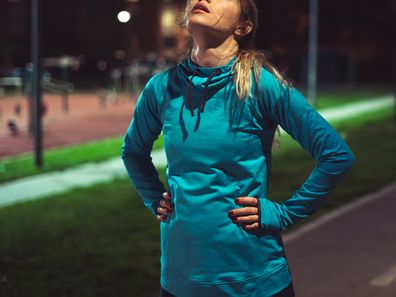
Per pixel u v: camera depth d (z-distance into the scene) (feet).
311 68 91.45
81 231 24.76
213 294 7.50
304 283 17.87
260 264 7.54
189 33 7.68
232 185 7.41
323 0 174.40
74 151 48.16
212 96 7.41
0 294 17.20
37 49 40.01
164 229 7.89
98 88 127.54
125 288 17.81
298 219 7.54
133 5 165.58
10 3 144.25
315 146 7.45
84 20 158.92
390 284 17.72
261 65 7.46
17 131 56.59
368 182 34.91
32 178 37.17
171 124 7.61
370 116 78.95
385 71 177.47
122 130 63.05
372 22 178.91
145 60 142.41
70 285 18.04
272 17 157.48
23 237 23.71
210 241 7.42
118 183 35.58
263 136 7.57
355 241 22.29
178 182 7.55
